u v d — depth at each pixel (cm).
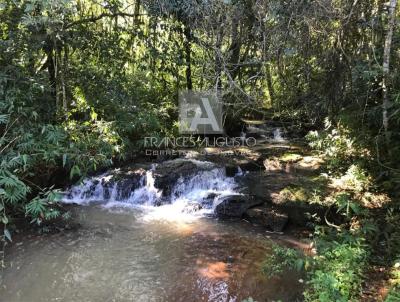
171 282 419
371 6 466
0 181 384
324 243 439
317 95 608
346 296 341
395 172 538
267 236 532
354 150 632
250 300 338
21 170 477
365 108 541
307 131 967
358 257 394
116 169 722
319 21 470
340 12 461
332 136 698
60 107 618
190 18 520
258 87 606
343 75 527
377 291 369
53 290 402
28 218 554
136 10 641
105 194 685
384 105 479
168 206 650
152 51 593
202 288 408
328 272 371
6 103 466
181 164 722
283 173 704
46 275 429
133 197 676
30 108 497
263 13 460
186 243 512
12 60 528
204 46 520
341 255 396
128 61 682
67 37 580
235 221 588
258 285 411
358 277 373
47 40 574
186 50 602
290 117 948
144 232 546
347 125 604
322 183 616
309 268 414
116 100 673
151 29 617
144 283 416
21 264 448
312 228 541
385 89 471
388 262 413
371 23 466
